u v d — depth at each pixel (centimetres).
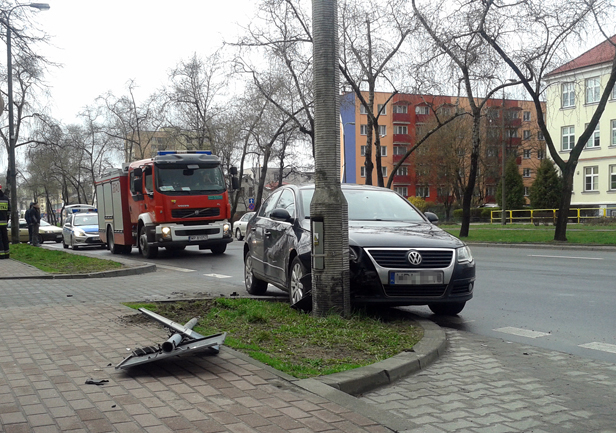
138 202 2103
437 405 438
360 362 522
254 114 4091
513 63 2353
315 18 706
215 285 1144
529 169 8112
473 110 2755
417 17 2414
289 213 895
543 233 2945
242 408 395
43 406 397
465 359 578
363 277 716
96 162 6322
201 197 2008
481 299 964
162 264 1783
